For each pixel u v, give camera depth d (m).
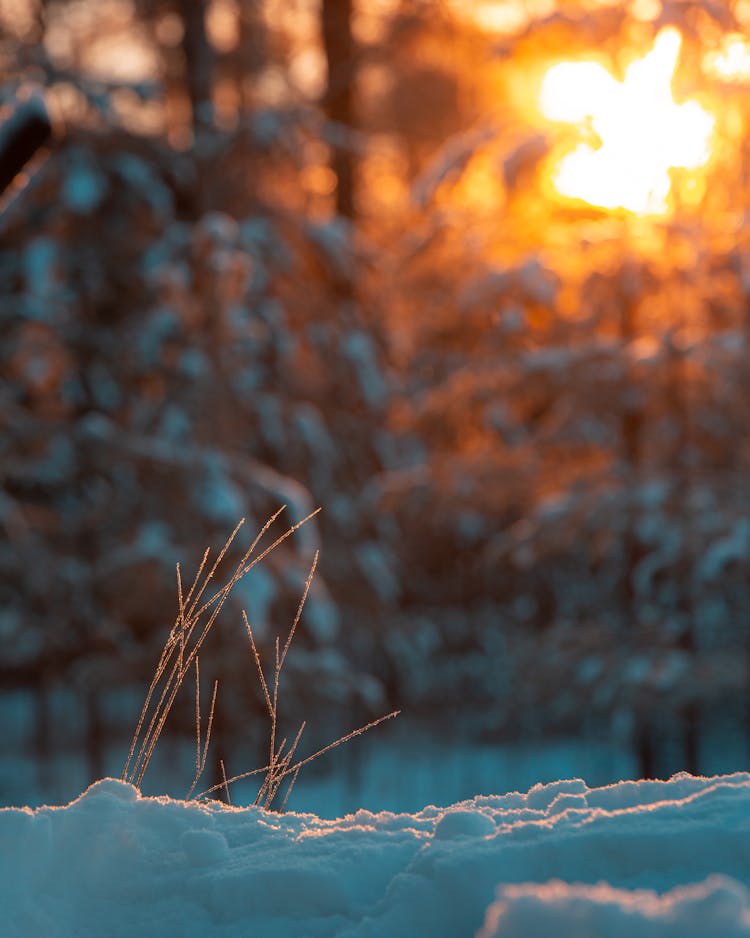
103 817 2.48
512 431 16.66
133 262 15.60
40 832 2.43
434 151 24.80
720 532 14.69
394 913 2.12
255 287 16.09
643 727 14.92
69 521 15.30
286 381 16.27
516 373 15.70
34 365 15.65
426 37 19.83
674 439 15.36
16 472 15.44
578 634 15.06
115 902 2.32
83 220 15.38
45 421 15.21
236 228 15.59
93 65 18.92
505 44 15.20
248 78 18.94
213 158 16.08
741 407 15.17
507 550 15.89
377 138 23.58
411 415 16.91
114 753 18.39
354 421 16.97
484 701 19.44
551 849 2.12
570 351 15.44
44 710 18.75
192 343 15.17
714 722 16.73
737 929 1.33
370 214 21.12
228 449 14.77
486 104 20.09
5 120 5.18
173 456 14.26
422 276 17.56
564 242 15.59
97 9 18.69
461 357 18.23
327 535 16.33
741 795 2.27
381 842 2.36
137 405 15.55
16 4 18.55
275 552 13.83
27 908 2.31
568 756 18.75
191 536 13.86
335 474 16.70
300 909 2.20
